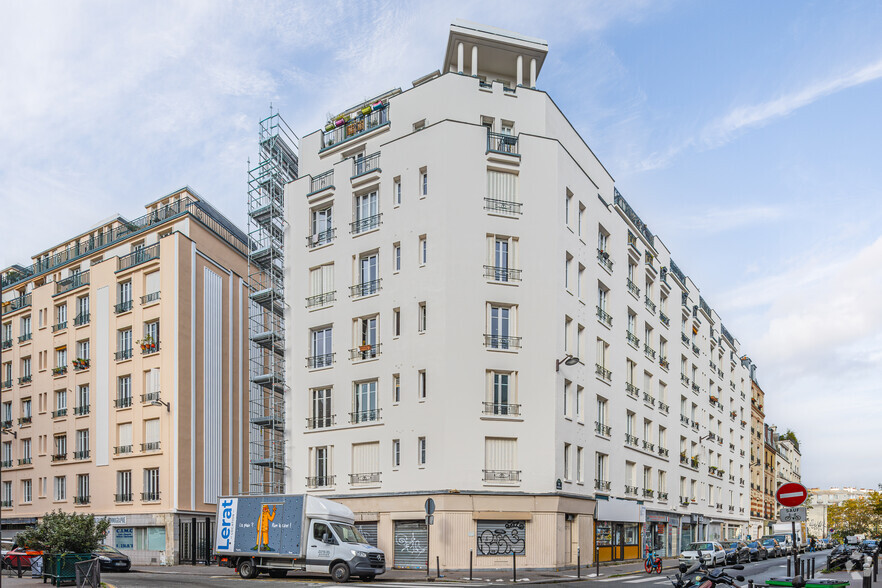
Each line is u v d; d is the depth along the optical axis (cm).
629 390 4225
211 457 4191
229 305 4569
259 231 4375
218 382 4350
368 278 3484
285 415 3616
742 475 7319
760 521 7875
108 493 4191
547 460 3147
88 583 2023
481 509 3016
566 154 3550
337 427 3400
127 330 4350
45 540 2573
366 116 3816
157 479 4000
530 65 3888
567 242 3500
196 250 4297
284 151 4441
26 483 4791
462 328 3155
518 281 3275
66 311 4762
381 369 3306
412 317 3250
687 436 5403
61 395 4688
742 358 7944
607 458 3791
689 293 5966
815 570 3216
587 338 3656
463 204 3259
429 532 2969
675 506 4922
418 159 3369
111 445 4231
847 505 13200
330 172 3716
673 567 3575
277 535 2558
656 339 4881
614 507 3712
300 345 3631
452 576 2745
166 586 2236
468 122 3412
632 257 4469
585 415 3541
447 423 3056
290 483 3509
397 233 3375
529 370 3209
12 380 5041
